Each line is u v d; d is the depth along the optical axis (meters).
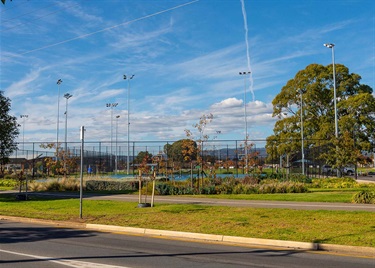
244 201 20.88
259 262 9.05
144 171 32.53
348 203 19.09
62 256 9.73
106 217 16.16
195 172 36.12
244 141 45.12
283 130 51.44
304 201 20.25
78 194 27.73
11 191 31.88
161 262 9.05
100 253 10.12
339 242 10.59
